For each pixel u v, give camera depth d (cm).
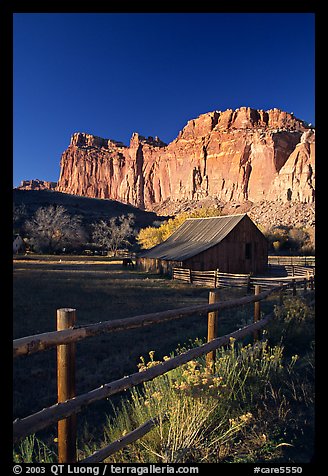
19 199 11969
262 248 3158
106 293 1906
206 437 355
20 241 7144
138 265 3831
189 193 19562
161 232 5297
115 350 853
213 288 2238
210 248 2884
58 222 7781
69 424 281
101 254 7956
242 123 19288
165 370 374
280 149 16088
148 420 351
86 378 662
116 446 304
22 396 592
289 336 709
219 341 500
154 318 384
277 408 429
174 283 2538
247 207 15312
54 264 4725
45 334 259
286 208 13312
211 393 394
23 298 1647
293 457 326
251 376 492
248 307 1377
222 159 18300
